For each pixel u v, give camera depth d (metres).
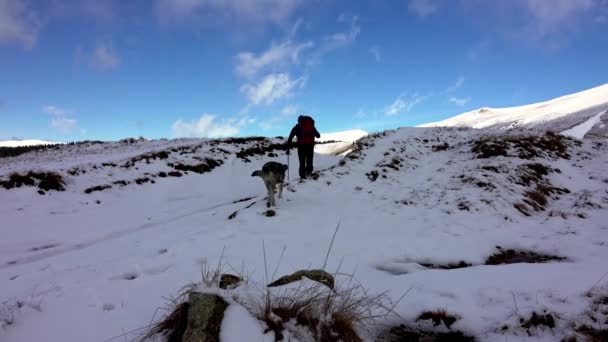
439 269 4.53
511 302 3.18
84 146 24.88
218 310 2.58
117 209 9.76
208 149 18.16
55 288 3.94
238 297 2.81
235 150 19.02
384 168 11.80
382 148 14.97
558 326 2.71
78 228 8.11
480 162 10.57
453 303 3.32
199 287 2.88
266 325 2.61
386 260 4.83
